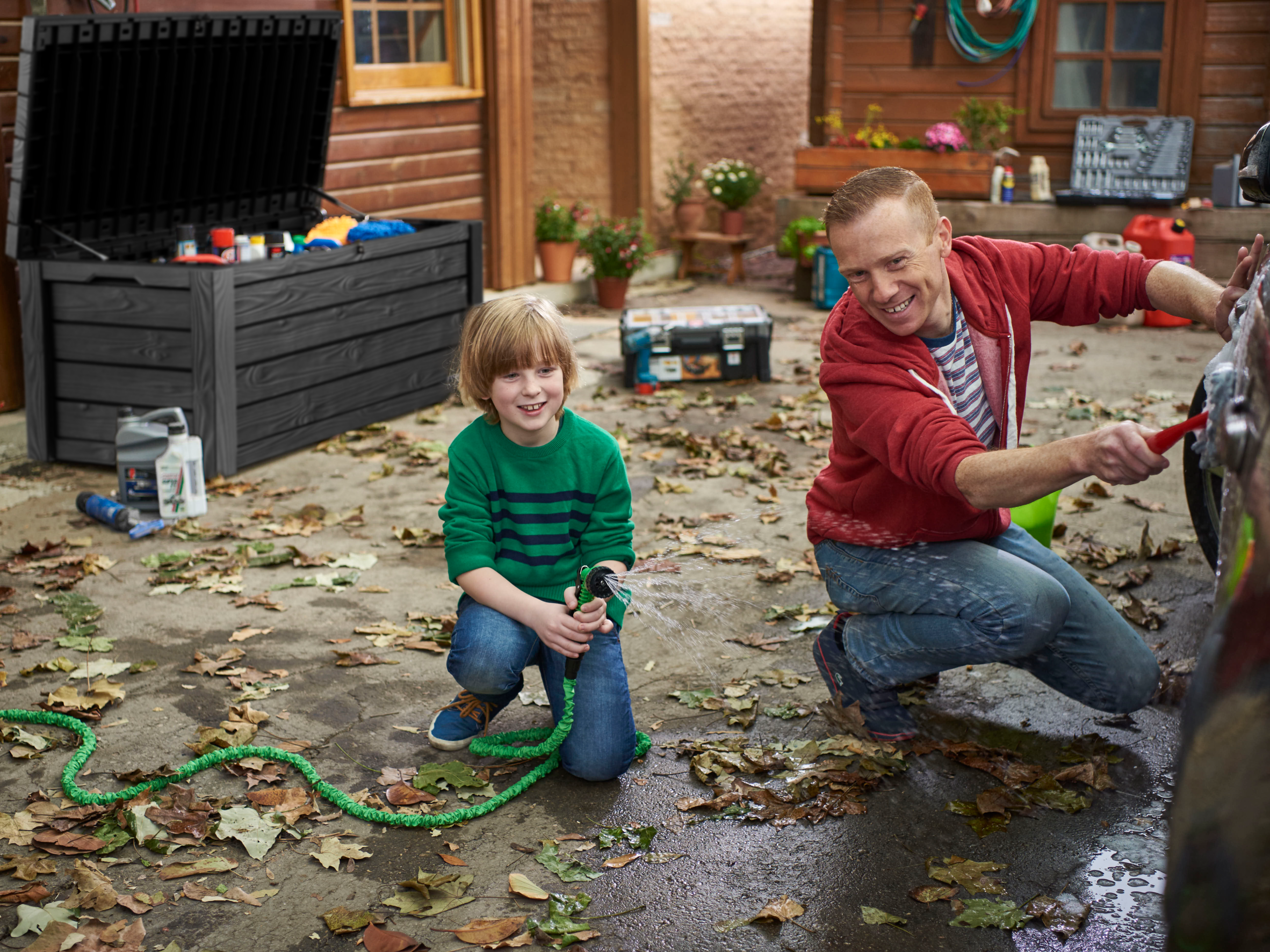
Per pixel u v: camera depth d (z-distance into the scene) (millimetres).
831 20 10039
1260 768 1374
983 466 2225
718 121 11758
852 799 2754
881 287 2451
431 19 8367
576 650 2729
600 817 2725
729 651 3553
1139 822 2662
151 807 2707
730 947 2283
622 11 10156
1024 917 2334
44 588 4047
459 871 2525
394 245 5961
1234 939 1408
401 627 3732
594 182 10664
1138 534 4387
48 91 4820
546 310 2721
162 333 5074
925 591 2773
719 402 6512
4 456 5512
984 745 2988
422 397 6359
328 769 2938
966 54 9648
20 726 3115
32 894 2422
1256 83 9039
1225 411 1646
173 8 6203
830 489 2861
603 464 2867
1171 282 2672
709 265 11445
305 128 6352
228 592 4020
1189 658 3400
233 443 5156
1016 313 2705
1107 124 9250
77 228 5355
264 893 2455
